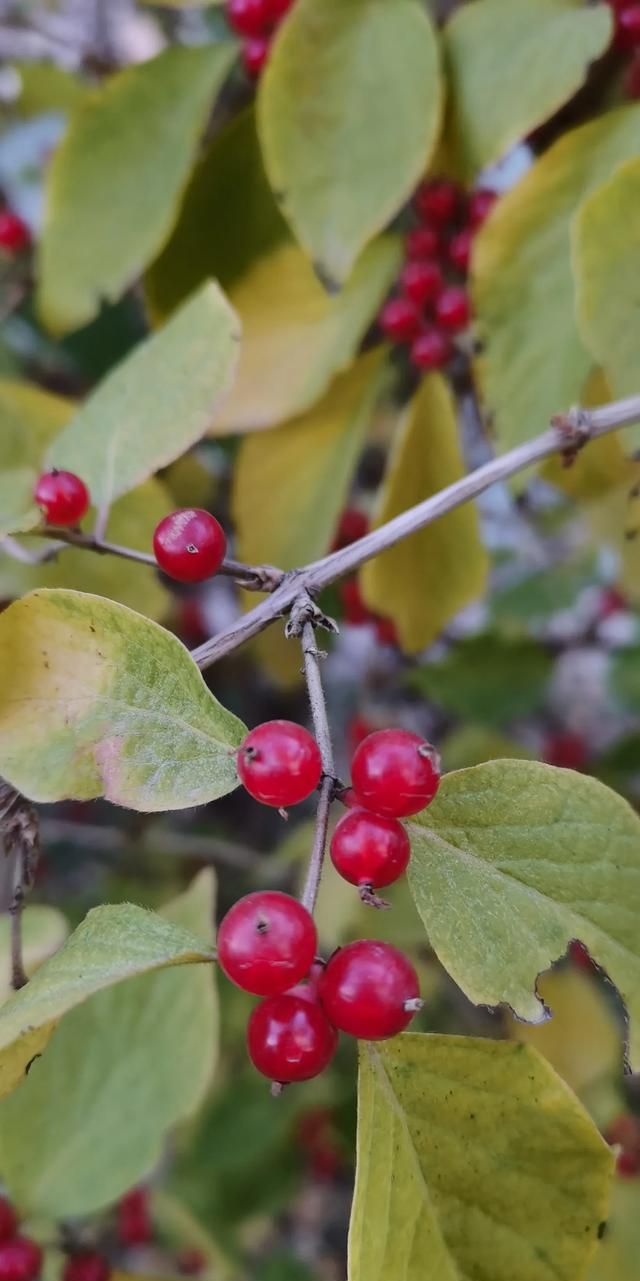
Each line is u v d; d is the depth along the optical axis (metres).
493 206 0.27
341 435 0.32
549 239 0.27
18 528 0.24
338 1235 0.58
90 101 0.30
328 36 0.27
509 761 0.22
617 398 0.26
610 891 0.22
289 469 0.32
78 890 0.58
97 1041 0.29
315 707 0.22
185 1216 0.45
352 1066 0.50
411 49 0.27
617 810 0.22
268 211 0.30
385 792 0.21
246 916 0.21
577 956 0.40
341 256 0.27
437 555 0.31
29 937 0.26
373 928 0.38
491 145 0.27
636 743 0.48
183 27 0.44
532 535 0.56
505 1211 0.22
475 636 0.48
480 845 0.22
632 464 0.32
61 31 0.48
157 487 0.29
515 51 0.27
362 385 0.32
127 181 0.30
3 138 0.48
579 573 0.55
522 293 0.27
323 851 0.21
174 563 0.24
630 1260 0.36
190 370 0.25
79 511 0.25
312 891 0.21
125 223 0.30
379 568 0.31
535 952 0.22
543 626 0.55
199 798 0.22
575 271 0.25
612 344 0.25
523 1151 0.22
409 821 0.22
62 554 0.28
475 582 0.32
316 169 0.27
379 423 0.48
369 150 0.27
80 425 0.26
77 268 0.30
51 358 0.49
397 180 0.27
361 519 0.40
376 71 0.27
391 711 0.56
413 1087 0.22
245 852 0.52
